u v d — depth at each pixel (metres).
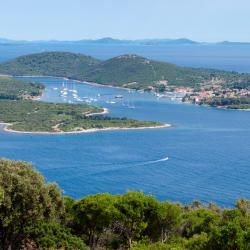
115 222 131.25
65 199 136.75
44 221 113.75
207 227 129.50
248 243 86.88
